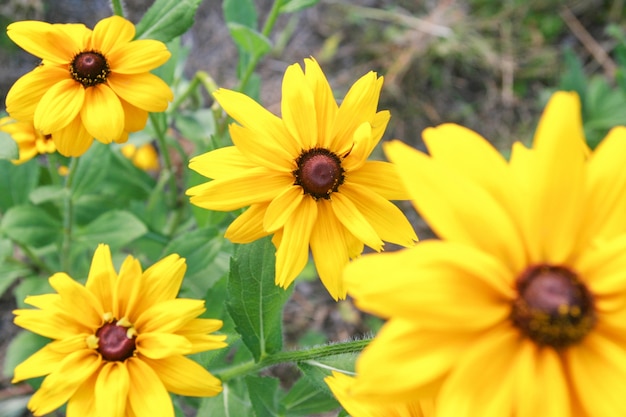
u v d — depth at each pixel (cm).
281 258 40
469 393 30
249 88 62
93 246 55
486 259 30
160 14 49
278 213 40
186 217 65
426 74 87
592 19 90
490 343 30
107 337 39
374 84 42
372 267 30
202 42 89
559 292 30
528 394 30
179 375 39
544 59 87
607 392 30
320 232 41
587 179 31
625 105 76
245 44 56
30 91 45
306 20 91
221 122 55
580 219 31
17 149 45
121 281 40
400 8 91
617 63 87
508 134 85
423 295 29
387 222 42
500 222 31
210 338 40
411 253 30
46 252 61
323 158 41
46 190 54
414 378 30
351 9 90
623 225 31
